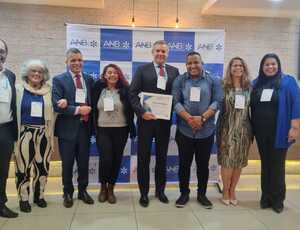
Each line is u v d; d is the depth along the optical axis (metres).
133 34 3.84
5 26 4.63
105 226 2.82
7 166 2.96
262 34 4.98
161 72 3.29
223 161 3.32
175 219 2.98
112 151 3.36
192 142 3.22
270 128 3.16
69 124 3.20
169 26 4.89
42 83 3.15
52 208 3.23
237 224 2.89
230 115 3.25
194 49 3.90
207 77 3.23
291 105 3.12
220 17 4.92
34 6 4.66
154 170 3.78
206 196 3.62
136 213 3.12
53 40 4.72
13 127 2.97
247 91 3.27
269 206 3.32
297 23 4.98
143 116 3.21
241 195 3.73
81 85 3.26
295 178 4.50
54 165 4.43
